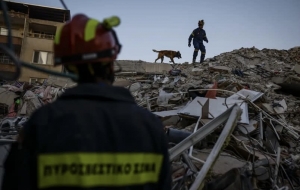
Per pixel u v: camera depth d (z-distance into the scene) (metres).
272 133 6.13
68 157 1.11
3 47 1.04
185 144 3.57
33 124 1.17
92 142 1.14
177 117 6.49
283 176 4.71
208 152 4.62
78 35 1.24
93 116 1.18
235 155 4.95
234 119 3.63
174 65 16.12
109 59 1.28
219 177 3.75
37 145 1.13
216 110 6.02
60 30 1.30
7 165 1.17
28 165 1.13
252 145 5.21
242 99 6.47
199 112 6.02
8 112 10.68
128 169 1.17
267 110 6.62
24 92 11.26
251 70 14.02
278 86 11.58
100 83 1.28
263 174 4.30
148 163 1.22
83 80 1.28
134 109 1.27
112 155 1.15
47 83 12.36
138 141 1.20
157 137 1.25
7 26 1.12
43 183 1.11
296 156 5.29
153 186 1.24
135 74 14.05
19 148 1.16
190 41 15.64
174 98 8.23
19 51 27.20
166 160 1.29
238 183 3.56
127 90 1.31
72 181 1.10
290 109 8.45
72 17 1.32
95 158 1.13
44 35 28.12
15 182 1.12
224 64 15.04
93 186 1.11
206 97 6.68
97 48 1.25
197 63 15.80
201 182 3.11
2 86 11.98
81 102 1.21
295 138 6.18
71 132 1.13
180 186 3.54
